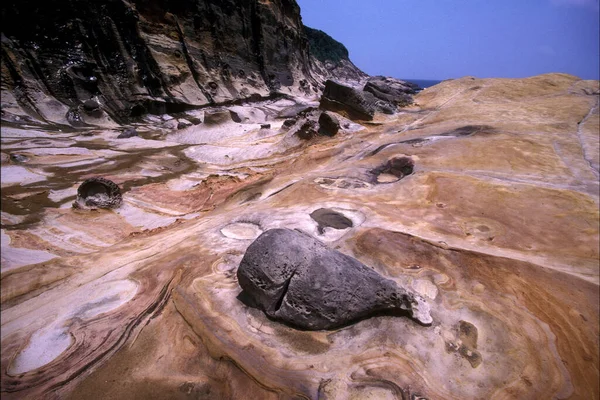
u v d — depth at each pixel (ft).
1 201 36.83
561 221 28.07
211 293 19.38
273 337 16.17
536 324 17.58
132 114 87.71
